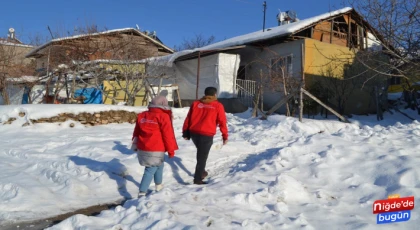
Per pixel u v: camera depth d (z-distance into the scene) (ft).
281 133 31.60
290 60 56.24
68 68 51.42
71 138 30.07
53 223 14.39
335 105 55.47
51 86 59.93
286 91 40.57
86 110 37.50
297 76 52.80
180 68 63.21
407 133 26.53
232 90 56.70
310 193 16.44
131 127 37.65
